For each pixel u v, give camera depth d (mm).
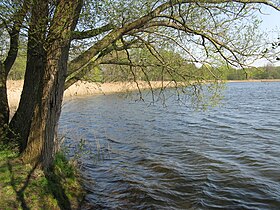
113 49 7305
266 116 22344
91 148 12477
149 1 6305
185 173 9289
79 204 6555
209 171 9438
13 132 7309
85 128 17766
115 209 6672
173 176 9023
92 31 6344
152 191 7840
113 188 8000
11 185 5578
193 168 9812
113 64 8227
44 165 6449
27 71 7660
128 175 9109
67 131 15375
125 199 7297
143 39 7656
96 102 34844
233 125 18484
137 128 17859
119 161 10695
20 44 6730
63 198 6297
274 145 12867
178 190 7957
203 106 8531
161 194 7668
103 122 20266
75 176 7863
